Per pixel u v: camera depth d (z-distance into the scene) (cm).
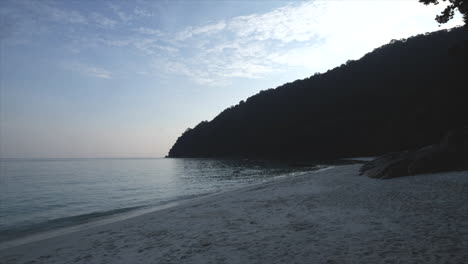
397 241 441
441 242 414
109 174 4516
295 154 8475
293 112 10000
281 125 9825
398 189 942
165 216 937
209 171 4550
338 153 7256
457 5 1084
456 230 461
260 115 11300
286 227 610
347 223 587
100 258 541
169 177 3625
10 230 1054
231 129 11988
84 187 2567
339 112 8681
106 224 948
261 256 444
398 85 7888
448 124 4741
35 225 1123
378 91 8269
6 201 1781
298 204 880
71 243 708
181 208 1101
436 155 1267
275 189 1381
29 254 649
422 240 432
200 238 596
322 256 413
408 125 6141
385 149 6147
